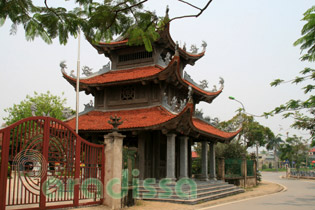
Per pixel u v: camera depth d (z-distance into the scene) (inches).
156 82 896.9
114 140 609.3
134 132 816.9
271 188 1348.4
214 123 1194.6
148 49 371.6
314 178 2303.2
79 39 957.8
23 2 301.1
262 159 6422.2
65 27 331.6
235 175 1342.3
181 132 825.5
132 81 917.2
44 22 318.7
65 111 987.3
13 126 470.6
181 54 1090.7
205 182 1026.7
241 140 2358.5
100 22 328.8
